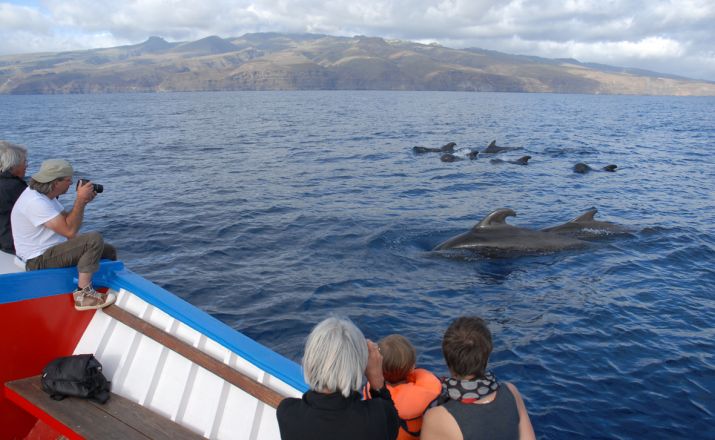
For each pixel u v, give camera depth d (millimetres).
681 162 31297
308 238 14109
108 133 45656
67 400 4418
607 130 55062
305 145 36375
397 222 15938
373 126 53938
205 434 4316
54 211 4758
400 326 9109
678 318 9664
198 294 10281
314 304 9875
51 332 4773
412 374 3773
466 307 9953
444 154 29875
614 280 11469
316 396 2977
